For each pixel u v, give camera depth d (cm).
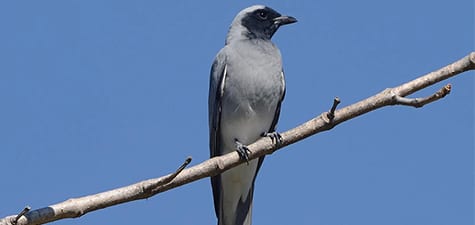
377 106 811
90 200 700
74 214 692
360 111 819
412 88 802
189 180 792
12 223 659
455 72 789
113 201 710
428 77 801
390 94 803
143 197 722
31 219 670
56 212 682
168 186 772
